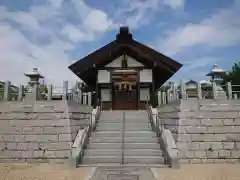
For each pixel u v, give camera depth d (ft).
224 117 39.58
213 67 50.16
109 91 68.49
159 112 50.96
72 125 40.37
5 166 34.27
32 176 27.94
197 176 27.68
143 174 28.37
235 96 55.77
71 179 26.43
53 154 37.83
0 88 49.16
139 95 67.62
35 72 49.62
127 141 39.50
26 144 38.93
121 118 48.62
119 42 64.59
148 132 41.81
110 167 32.35
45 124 39.96
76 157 33.37
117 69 67.92
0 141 39.55
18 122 40.68
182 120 39.19
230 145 37.96
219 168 32.50
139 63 68.23
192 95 50.96
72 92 54.13
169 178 26.58
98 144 38.63
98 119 48.26
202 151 37.35
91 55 64.95
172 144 34.42
